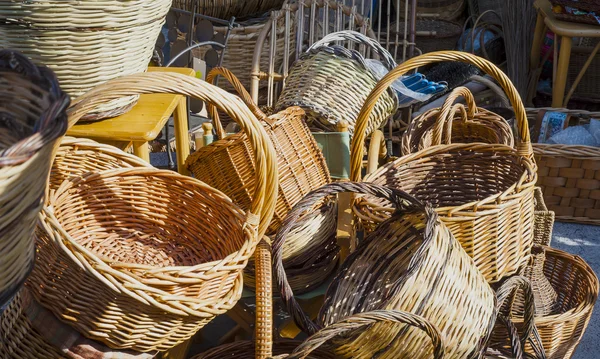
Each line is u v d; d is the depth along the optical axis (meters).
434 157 2.21
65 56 1.60
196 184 1.66
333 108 2.47
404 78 2.85
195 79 1.34
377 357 1.53
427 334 1.43
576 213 3.11
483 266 1.82
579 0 3.51
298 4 3.03
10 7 1.51
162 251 1.68
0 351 1.48
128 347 1.38
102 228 1.69
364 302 1.72
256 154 1.42
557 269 2.39
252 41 3.33
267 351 1.51
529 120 3.43
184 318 1.36
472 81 3.77
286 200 2.04
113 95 1.31
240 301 2.02
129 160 1.70
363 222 1.90
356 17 3.09
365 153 2.79
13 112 1.14
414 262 1.48
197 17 3.19
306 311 2.07
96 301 1.32
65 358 1.38
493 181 2.18
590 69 3.98
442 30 4.07
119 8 1.59
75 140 1.63
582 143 3.13
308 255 2.03
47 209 1.34
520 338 1.85
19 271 0.99
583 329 2.15
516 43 3.90
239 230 1.53
